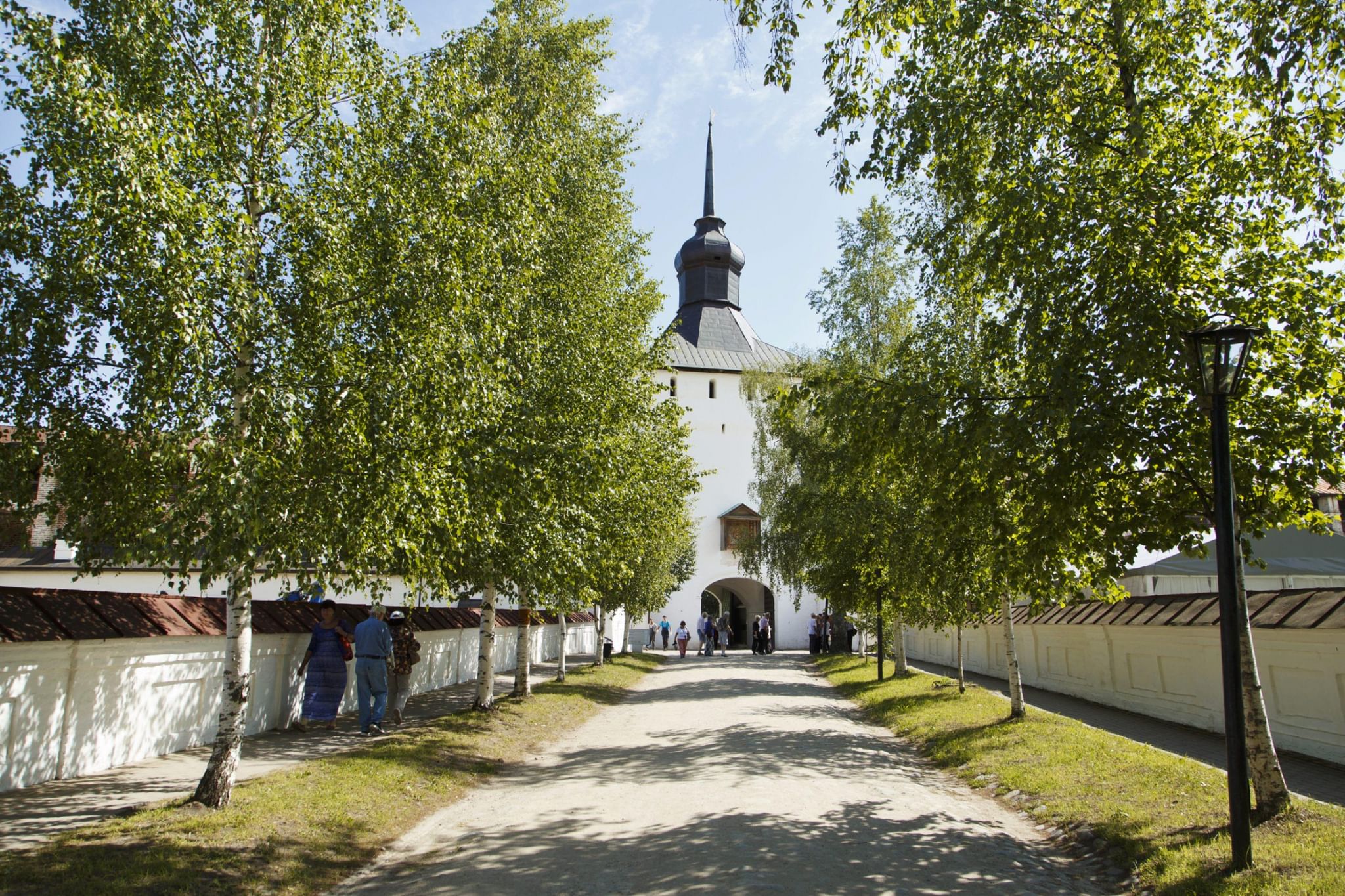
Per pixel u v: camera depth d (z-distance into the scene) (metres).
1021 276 8.16
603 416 13.87
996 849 6.98
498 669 25.48
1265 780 6.89
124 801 7.41
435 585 10.27
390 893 5.89
